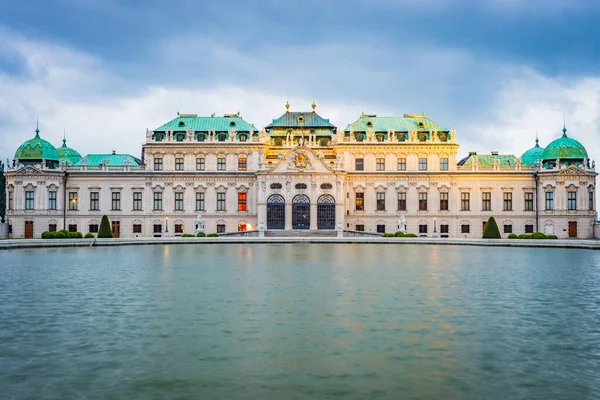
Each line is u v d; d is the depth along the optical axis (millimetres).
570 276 50031
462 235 130875
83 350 25938
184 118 134625
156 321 31375
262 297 38594
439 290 41750
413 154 130875
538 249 87438
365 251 81375
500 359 24719
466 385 21672
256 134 131625
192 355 25219
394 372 23062
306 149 125875
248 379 22281
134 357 24938
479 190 131000
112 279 47562
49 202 128125
